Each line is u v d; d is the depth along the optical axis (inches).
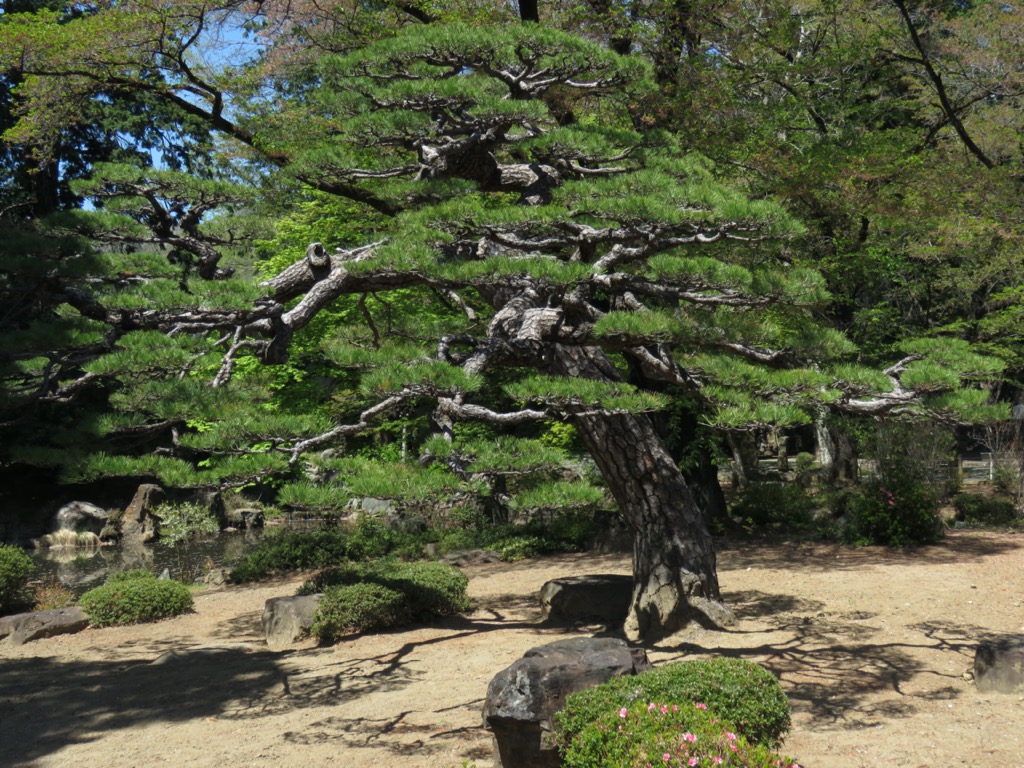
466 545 754.2
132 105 1092.5
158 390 330.3
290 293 374.9
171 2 465.7
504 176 440.1
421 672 396.8
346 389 764.0
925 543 641.6
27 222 416.2
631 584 483.2
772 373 323.3
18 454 333.1
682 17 594.6
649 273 335.3
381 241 388.5
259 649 468.4
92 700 388.8
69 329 325.1
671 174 382.3
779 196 588.7
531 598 550.0
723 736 212.2
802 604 478.6
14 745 333.4
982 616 442.6
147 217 401.4
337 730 327.6
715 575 435.8
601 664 268.8
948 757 270.8
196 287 342.3
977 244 656.4
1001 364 314.7
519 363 367.6
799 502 781.9
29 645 508.4
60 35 454.6
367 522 884.0
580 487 321.4
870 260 655.1
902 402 316.8
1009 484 853.2
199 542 1021.8
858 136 636.7
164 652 471.5
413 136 373.4
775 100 703.7
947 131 844.0
